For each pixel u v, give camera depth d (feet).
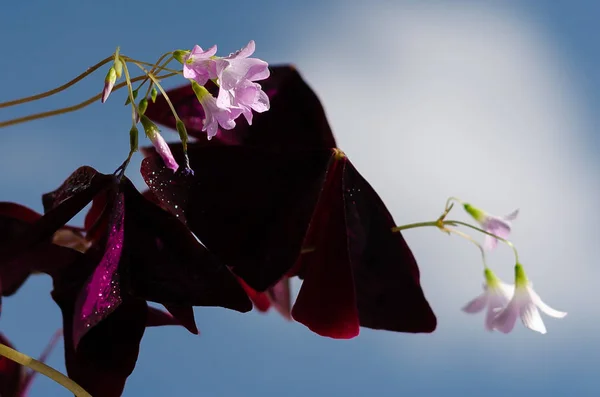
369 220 1.16
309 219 1.09
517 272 1.24
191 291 1.06
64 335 1.08
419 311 1.17
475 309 1.26
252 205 1.09
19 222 1.09
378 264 1.17
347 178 1.14
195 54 1.06
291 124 1.15
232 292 1.06
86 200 1.06
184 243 1.07
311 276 1.14
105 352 1.08
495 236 1.21
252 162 1.10
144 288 1.05
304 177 1.10
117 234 1.05
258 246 1.08
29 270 1.08
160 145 1.05
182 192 1.08
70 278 1.08
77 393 1.05
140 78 1.09
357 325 1.13
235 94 1.07
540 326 1.23
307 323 1.14
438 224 1.19
